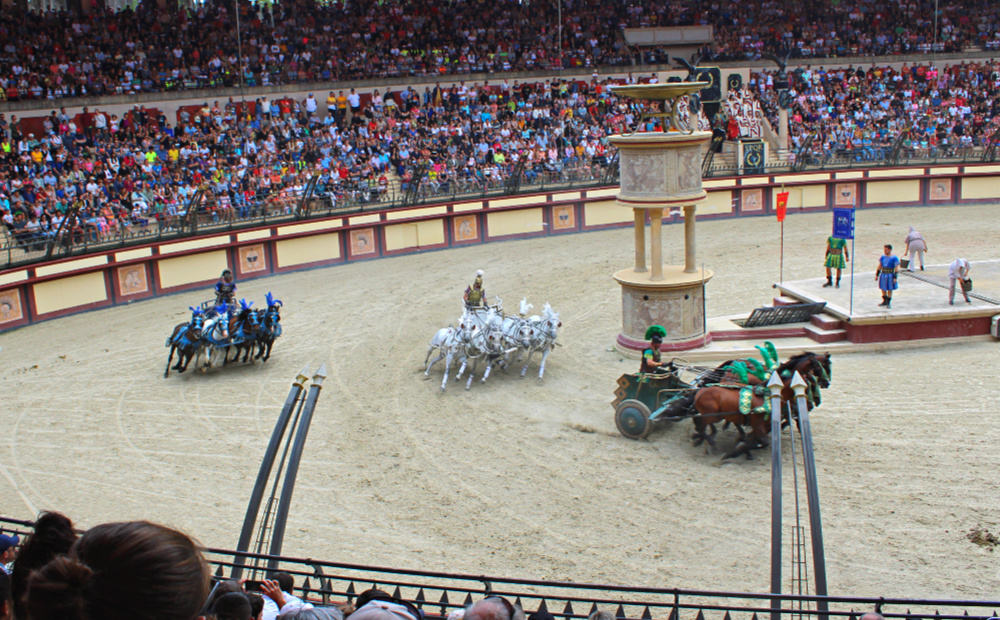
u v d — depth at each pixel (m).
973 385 20.45
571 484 16.30
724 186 44.59
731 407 16.88
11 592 3.66
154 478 17.14
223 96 43.72
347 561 13.69
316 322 29.17
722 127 46.09
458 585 12.88
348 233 38.94
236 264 36.06
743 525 14.41
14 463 18.05
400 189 40.59
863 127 48.56
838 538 13.79
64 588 2.29
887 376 21.55
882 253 35.34
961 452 16.72
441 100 47.41
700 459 17.27
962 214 42.81
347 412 20.59
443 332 22.42
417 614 7.13
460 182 41.59
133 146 38.75
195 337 23.48
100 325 29.80
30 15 44.94
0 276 28.80
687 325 23.95
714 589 12.47
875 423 18.44
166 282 34.12
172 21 48.69
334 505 15.77
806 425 9.62
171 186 36.59
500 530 14.60
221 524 15.10
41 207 32.62
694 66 45.50
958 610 11.62
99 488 16.70
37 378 24.03
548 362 24.08
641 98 22.66
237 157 39.62
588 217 43.88
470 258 38.94
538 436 18.73
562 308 30.00
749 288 30.98
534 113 47.19
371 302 31.64
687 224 23.78
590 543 14.02
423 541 14.31
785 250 36.97
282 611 6.77
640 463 17.16
